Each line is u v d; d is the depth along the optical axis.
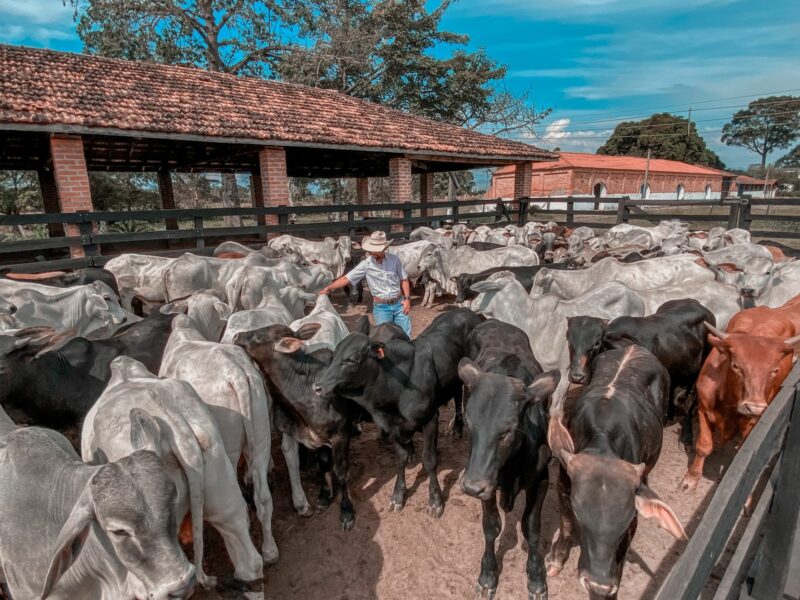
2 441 2.79
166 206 18.88
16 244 8.76
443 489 4.95
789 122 85.44
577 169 41.34
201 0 25.17
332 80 29.73
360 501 4.79
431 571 3.95
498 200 18.08
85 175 10.02
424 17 29.77
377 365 4.13
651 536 4.18
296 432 4.40
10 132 11.59
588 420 3.32
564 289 7.71
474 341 5.00
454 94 31.52
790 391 3.06
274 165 12.75
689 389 5.62
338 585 3.85
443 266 11.13
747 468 2.34
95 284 6.80
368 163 20.03
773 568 3.21
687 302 5.47
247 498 4.76
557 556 3.77
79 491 2.58
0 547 2.64
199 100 13.14
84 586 2.63
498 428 3.06
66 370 4.17
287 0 26.34
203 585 3.48
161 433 2.90
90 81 12.05
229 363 3.77
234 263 8.72
